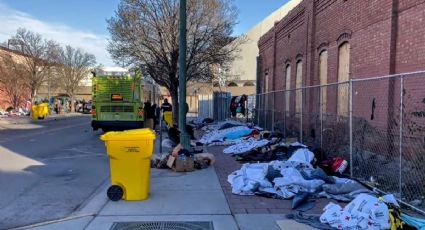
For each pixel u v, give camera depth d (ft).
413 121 32.09
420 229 18.08
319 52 56.95
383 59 37.47
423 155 28.89
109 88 77.15
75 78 232.94
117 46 99.04
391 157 33.63
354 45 44.14
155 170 36.76
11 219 23.13
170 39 95.25
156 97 117.39
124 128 77.97
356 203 20.70
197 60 97.96
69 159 45.88
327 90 52.95
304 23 63.10
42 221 22.66
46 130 91.15
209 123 104.27
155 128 88.69
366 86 40.57
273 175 28.43
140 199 25.96
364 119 38.68
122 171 25.79
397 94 35.50
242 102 107.65
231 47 118.21
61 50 219.20
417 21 33.01
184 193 27.86
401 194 25.71
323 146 42.78
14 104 162.81
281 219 21.80
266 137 55.01
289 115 63.62
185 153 36.78
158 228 20.66
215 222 21.53
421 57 32.35
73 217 22.98
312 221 21.26
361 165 34.32
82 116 182.70
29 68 166.30
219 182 31.48
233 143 58.23
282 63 79.97
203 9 95.81
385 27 37.22
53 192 29.78
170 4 94.12
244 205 24.77
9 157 47.03
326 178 28.55
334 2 50.60
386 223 19.56
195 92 180.14
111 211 23.70
